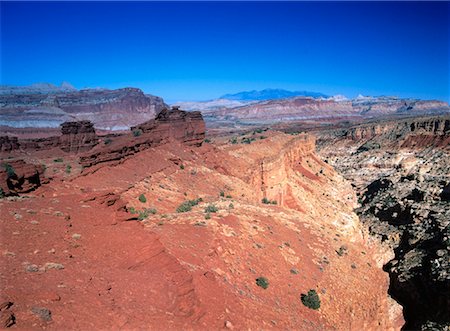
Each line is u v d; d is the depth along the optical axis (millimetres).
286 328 25719
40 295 16953
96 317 17156
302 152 113875
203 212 41688
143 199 45281
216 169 74250
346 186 113000
